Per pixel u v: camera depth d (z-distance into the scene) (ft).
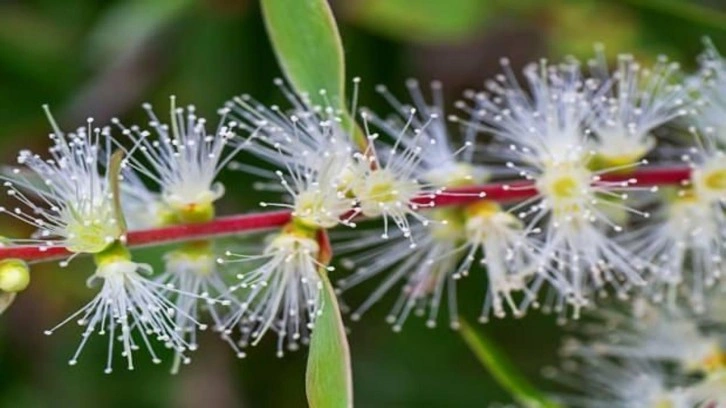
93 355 1.59
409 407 1.57
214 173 1.30
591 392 1.44
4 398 1.59
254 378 1.59
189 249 1.30
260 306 1.31
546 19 1.53
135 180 1.32
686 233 1.38
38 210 1.27
